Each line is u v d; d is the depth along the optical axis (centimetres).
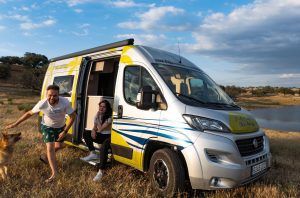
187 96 549
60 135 608
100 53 730
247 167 495
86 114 759
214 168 472
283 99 14662
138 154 565
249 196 521
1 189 524
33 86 7762
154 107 545
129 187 550
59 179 569
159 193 523
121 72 638
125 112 602
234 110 571
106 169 642
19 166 649
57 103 604
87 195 509
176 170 495
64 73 873
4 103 4312
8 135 584
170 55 661
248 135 523
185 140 489
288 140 1440
